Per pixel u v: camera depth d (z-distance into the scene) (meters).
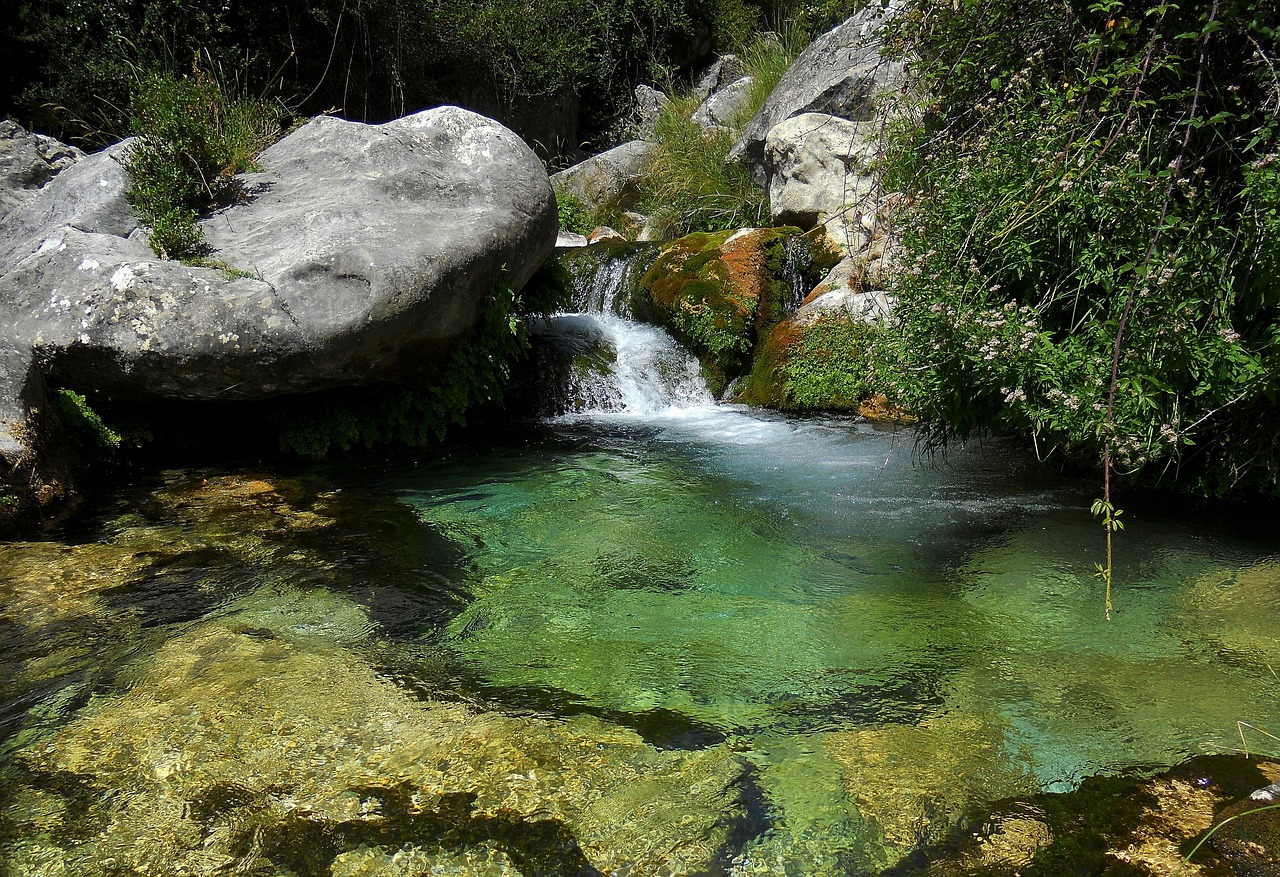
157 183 5.88
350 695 2.88
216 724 2.69
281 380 5.34
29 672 2.99
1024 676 2.99
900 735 2.65
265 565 3.98
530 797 2.36
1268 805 2.22
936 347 3.85
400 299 5.43
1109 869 2.07
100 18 9.26
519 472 5.55
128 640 3.24
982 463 5.47
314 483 5.23
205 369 5.12
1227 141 3.52
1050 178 3.68
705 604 3.64
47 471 4.66
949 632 3.34
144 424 5.51
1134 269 3.56
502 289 6.30
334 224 5.64
